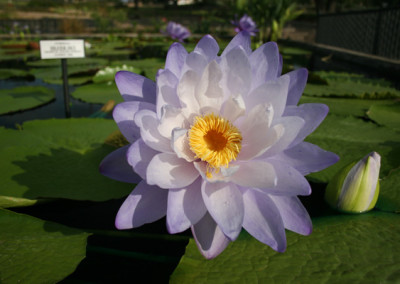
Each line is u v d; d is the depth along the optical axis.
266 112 0.23
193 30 3.79
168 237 0.27
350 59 1.76
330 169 0.37
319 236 0.27
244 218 0.22
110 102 0.68
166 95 0.24
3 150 0.39
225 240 0.22
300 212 0.23
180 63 0.26
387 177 0.35
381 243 0.25
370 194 0.29
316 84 0.84
